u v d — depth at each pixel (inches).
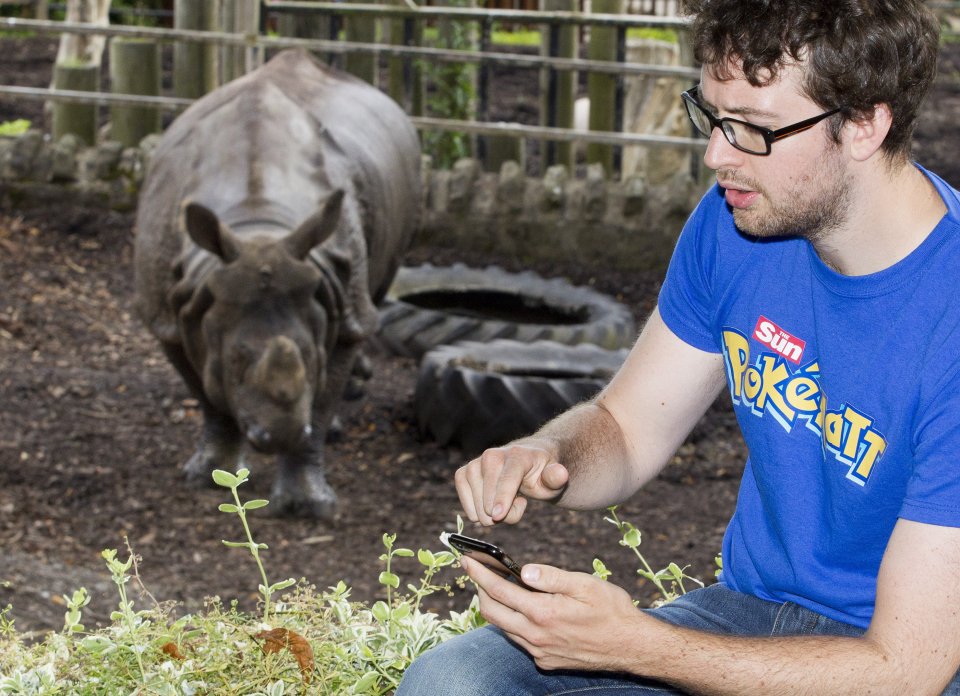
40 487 209.3
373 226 224.4
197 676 93.0
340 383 207.2
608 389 96.6
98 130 385.4
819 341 80.9
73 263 325.4
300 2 351.9
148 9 560.1
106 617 164.9
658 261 339.9
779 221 77.4
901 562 72.8
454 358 244.1
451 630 102.2
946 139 444.8
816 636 73.8
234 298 182.2
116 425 236.7
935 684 71.5
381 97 251.0
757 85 73.8
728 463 234.1
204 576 182.7
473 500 83.9
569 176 364.8
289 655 94.0
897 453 77.0
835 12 71.7
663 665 72.9
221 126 211.6
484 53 346.0
